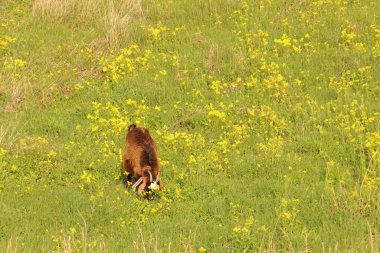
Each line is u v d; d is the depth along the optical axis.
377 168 33.81
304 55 46.00
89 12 51.66
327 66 44.59
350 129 37.56
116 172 34.59
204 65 45.34
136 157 31.94
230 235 28.88
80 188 33.19
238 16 51.84
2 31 49.50
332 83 42.41
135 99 42.06
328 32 48.47
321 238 28.80
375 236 27.98
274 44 47.62
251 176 34.59
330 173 33.81
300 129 38.19
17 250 27.23
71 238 28.34
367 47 46.31
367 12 51.00
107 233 29.56
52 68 45.47
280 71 43.81
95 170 34.91
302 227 29.92
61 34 49.69
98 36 49.34
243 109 40.06
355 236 28.81
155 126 39.53
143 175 31.09
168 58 46.59
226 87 42.94
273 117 38.31
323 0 52.56
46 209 31.14
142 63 45.16
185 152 36.38
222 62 45.78
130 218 30.47
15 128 38.53
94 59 46.31
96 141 36.84
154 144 33.12
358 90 42.09
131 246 27.98
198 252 28.09
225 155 36.16
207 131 38.59
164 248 27.84
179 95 42.19
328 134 37.41
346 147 36.25
